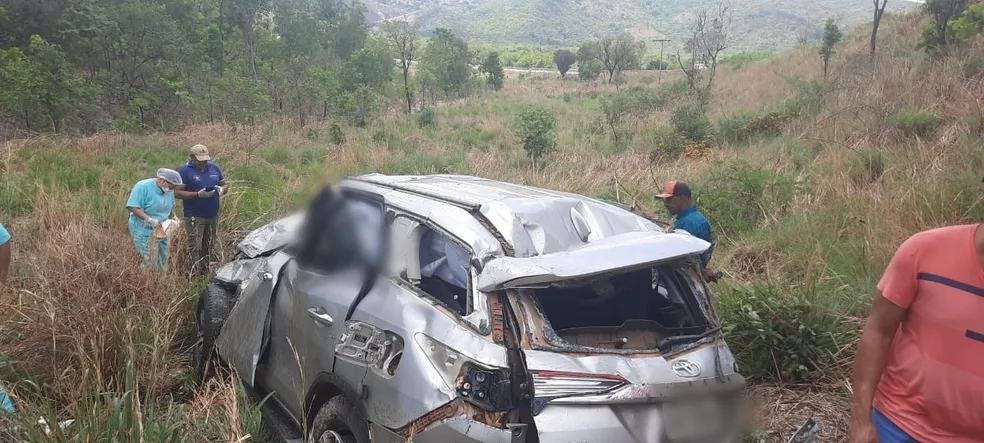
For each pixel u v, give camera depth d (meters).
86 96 21.56
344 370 3.28
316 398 3.59
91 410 3.28
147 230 6.32
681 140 13.61
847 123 11.88
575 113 25.33
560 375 2.71
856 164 9.27
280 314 4.01
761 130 14.20
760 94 21.23
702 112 19.20
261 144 16.83
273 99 26.61
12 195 9.05
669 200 5.21
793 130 13.36
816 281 5.84
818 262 6.20
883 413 2.46
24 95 18.66
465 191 3.83
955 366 2.21
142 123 22.83
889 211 6.88
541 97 37.47
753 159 10.90
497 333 2.82
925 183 7.30
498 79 48.31
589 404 2.69
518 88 47.84
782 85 21.25
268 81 27.92
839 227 7.16
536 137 13.63
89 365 4.06
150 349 4.50
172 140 16.83
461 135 19.05
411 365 2.93
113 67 25.83
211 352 4.80
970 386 2.18
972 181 6.94
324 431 3.35
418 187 4.00
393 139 17.81
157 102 25.05
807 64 24.11
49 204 7.80
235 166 12.27
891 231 6.46
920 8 23.14
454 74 42.91
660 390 2.79
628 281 3.55
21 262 5.87
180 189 6.95
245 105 25.16
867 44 21.44
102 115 23.11
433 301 3.13
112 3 27.41
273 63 39.88
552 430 2.63
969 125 9.34
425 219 3.43
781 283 5.77
